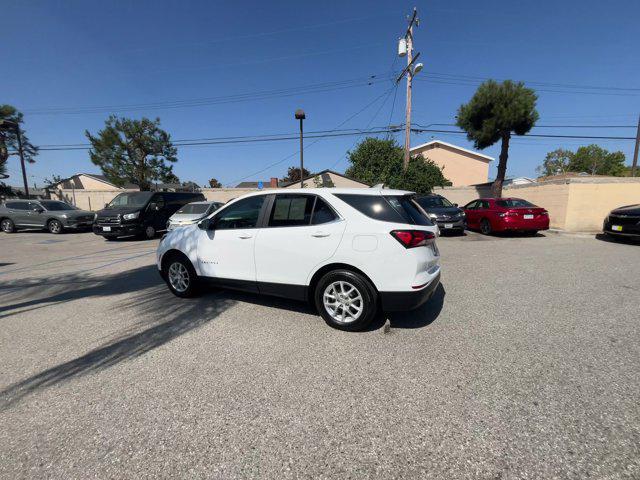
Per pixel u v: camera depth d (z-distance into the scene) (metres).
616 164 62.09
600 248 8.66
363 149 24.89
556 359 2.96
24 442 2.06
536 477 1.76
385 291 3.35
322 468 1.85
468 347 3.21
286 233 3.78
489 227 11.44
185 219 10.88
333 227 3.53
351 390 2.54
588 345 3.22
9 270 6.97
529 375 2.71
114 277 6.20
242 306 4.41
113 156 24.58
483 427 2.13
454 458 1.90
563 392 2.48
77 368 2.92
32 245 10.98
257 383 2.65
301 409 2.34
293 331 3.61
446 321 3.85
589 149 64.06
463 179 35.66
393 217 3.41
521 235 11.57
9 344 3.41
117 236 11.77
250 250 4.02
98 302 4.70
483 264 6.80
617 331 3.53
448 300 4.58
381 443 2.02
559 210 12.91
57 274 6.51
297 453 1.96
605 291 4.92
